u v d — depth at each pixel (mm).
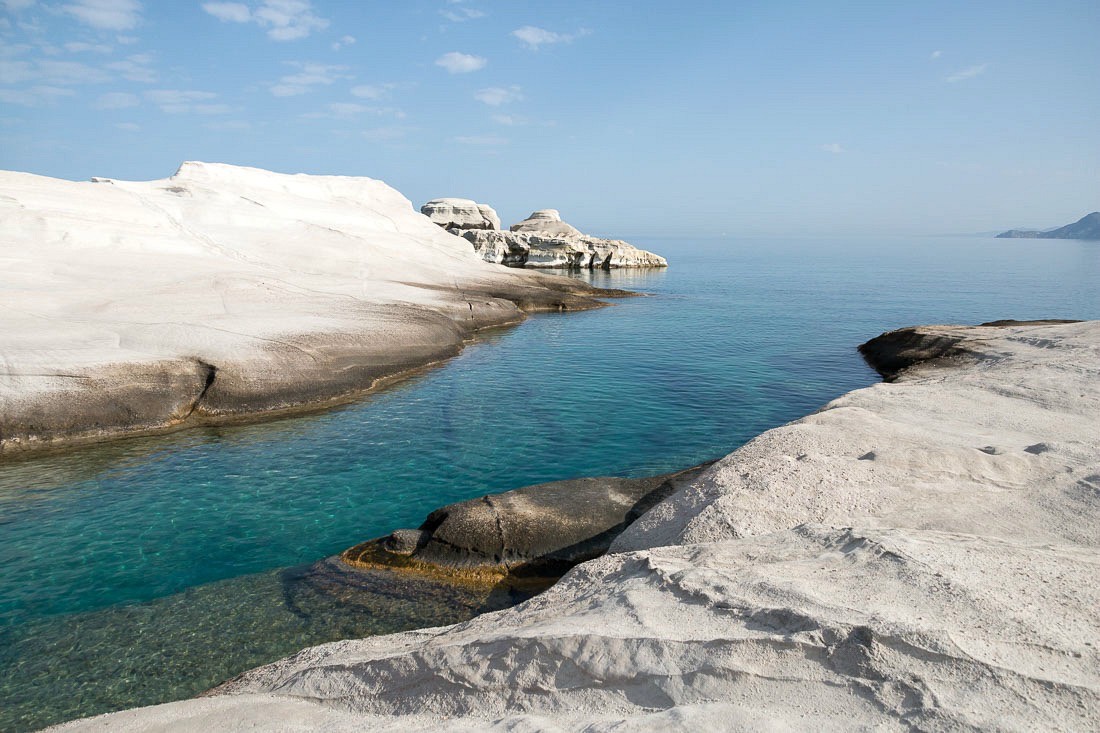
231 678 6785
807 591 4891
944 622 4289
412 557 9570
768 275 77562
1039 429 11055
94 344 17609
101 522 11109
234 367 17781
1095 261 125938
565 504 10305
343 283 29281
